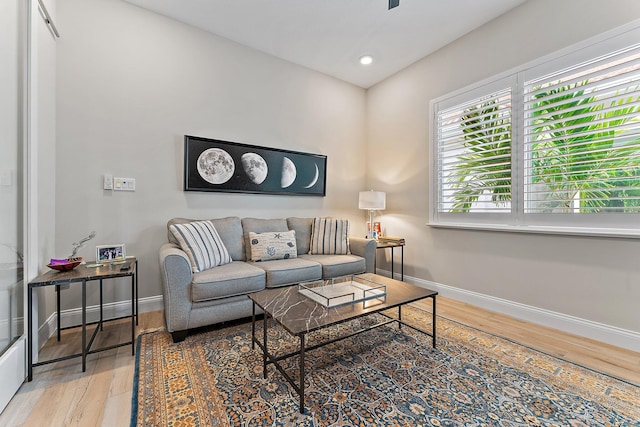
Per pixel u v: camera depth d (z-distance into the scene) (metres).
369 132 4.07
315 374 1.61
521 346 1.96
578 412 1.32
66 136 2.22
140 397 1.41
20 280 1.61
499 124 2.63
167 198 2.65
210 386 1.50
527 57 2.41
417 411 1.32
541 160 2.35
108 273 1.75
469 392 1.46
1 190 1.45
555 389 1.49
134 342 1.83
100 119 2.35
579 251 2.13
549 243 2.29
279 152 3.31
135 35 2.50
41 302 1.96
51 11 2.07
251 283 2.22
